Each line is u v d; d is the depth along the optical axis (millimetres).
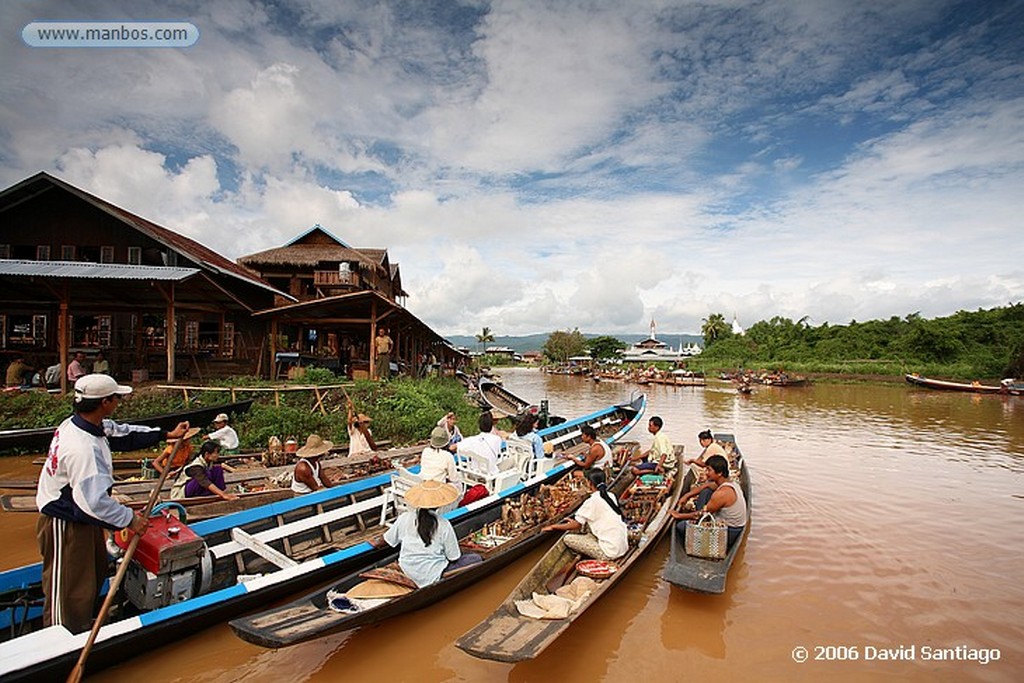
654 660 5027
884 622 5715
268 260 27719
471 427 15797
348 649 5086
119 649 4285
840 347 57969
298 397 15555
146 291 17062
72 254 19172
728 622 5680
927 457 13766
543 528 7137
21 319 18406
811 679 4770
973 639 5430
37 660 3828
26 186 18219
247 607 5035
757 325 80812
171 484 7891
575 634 5414
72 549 4242
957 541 7891
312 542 6656
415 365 28078
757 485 10836
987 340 50031
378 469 9664
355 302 19078
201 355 19188
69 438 4121
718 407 26031
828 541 7832
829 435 17312
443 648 5152
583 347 91750
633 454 11570
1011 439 16641
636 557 6215
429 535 5344
